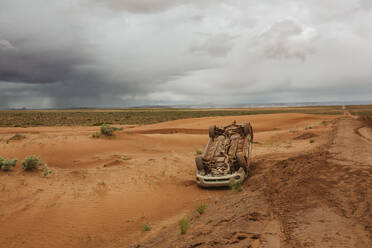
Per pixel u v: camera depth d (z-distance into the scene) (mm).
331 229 4238
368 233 3951
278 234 4320
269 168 11391
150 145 21500
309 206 5422
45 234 6555
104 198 8945
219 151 11602
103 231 6785
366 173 7297
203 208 7383
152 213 7906
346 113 87250
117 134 23750
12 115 88312
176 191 10023
